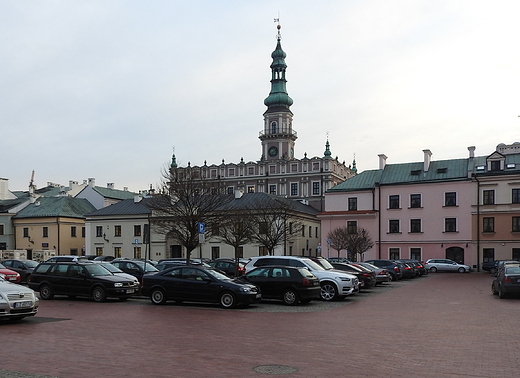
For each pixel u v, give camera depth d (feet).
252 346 36.70
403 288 98.02
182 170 122.11
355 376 28.17
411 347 36.70
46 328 44.70
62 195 256.73
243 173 275.18
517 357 33.45
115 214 211.61
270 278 67.36
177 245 199.62
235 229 146.51
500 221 173.17
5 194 270.46
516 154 181.37
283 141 298.97
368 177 203.10
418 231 185.68
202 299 63.72
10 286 47.24
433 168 192.75
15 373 28.37
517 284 73.72
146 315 55.06
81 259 120.47
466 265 171.73
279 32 313.73
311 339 39.88
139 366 30.19
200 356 33.09
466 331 44.37
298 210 199.93
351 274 76.74
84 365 30.42
